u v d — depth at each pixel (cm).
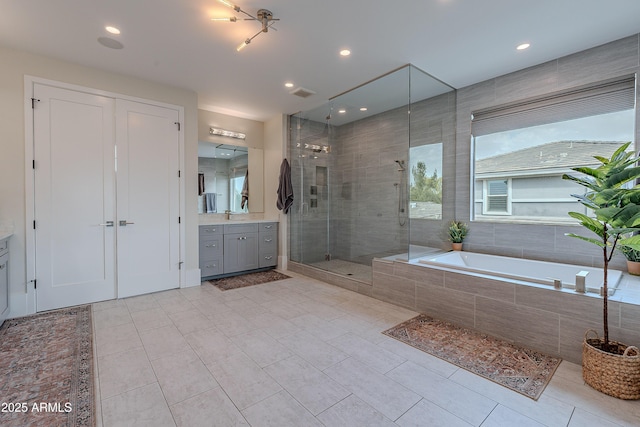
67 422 146
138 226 342
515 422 145
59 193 297
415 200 388
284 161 477
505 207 337
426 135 381
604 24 232
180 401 162
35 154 284
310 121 485
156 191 353
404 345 226
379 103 405
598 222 176
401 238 405
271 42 261
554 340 208
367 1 205
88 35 249
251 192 503
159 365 197
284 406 158
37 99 284
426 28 239
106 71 318
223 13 220
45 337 237
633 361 159
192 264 384
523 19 226
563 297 204
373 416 150
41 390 171
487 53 280
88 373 188
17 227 277
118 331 249
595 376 170
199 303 319
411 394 168
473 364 199
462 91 363
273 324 265
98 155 316
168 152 361
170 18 225
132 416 150
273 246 486
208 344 227
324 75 329
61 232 298
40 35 249
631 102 253
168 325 262
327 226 509
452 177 375
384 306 313
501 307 234
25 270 280
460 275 260
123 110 329
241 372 189
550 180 304
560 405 157
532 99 309
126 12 218
